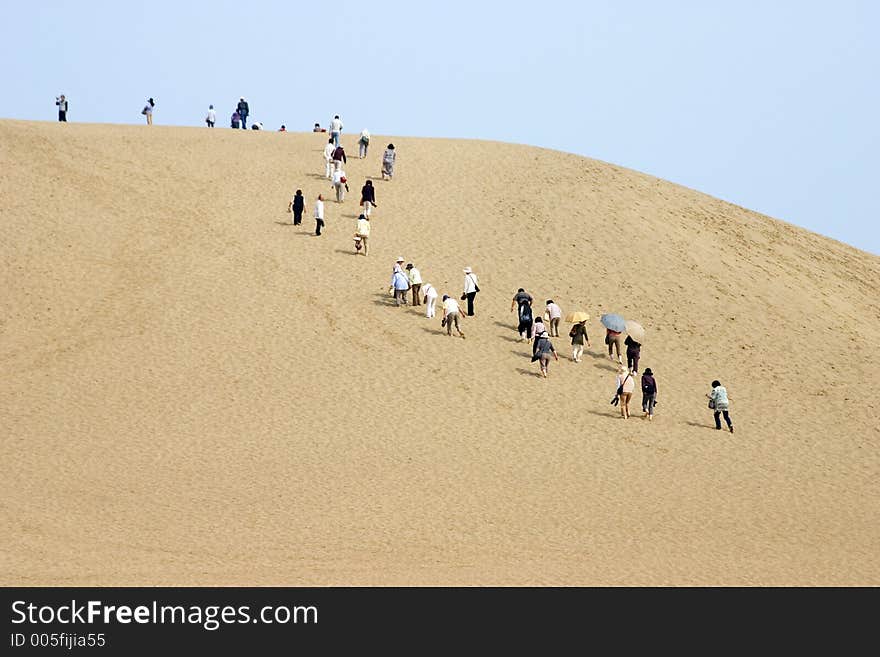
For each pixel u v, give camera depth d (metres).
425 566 39.94
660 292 78.88
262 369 62.28
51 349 62.59
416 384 62.78
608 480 53.78
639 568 41.56
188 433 54.00
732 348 73.50
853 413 67.62
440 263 78.56
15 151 86.44
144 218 79.69
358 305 71.31
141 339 64.31
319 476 50.12
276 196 86.56
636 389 66.50
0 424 53.53
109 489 46.56
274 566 38.81
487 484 51.41
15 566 36.81
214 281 71.94
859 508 53.56
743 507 52.03
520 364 67.25
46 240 74.31
